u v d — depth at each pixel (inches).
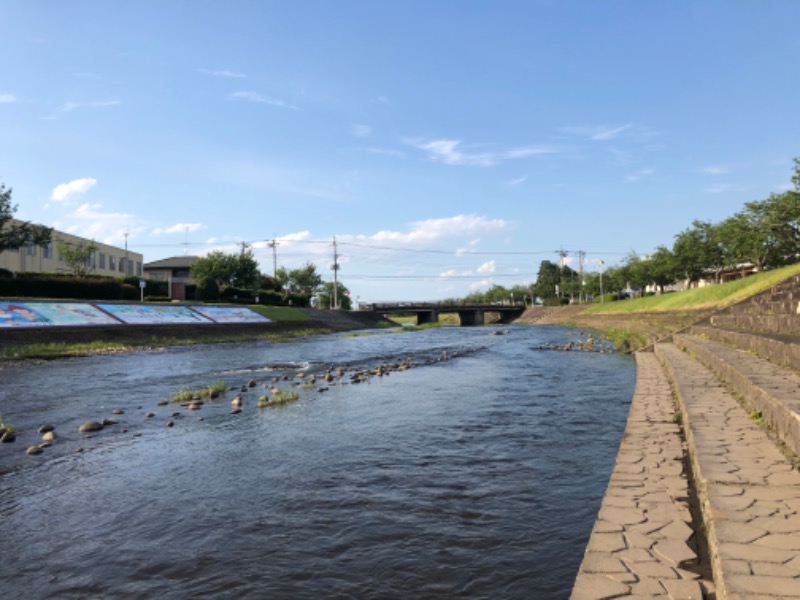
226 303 2851.9
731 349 693.3
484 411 543.5
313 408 569.6
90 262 2834.6
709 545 189.6
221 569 218.1
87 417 539.8
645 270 3152.1
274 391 657.6
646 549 193.6
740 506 203.9
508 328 3228.3
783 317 718.5
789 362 472.1
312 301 4822.8
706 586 166.2
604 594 162.1
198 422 504.7
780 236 1769.2
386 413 538.3
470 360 1132.5
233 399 635.5
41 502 299.0
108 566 223.0
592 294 5032.0
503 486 312.3
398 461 367.2
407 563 219.3
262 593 198.7
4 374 915.4
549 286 5964.6
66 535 254.7
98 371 963.3
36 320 1481.3
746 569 154.8
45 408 592.7
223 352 1400.1
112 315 1760.6
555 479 323.6
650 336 1438.2
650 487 263.4
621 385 715.4
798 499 211.2
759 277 1583.4
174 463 370.0
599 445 402.9
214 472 347.9
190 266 3622.0
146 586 206.1
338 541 241.8
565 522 257.1
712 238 2576.3
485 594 193.9
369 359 1192.2
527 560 219.1
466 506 281.4
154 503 294.4
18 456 393.4
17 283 1827.0
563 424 477.7
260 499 297.4
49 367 1031.6
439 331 2859.3
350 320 3307.1
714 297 1662.2
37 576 215.9
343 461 368.5
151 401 636.7
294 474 341.1
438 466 354.3
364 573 212.2
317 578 209.2
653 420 429.4
